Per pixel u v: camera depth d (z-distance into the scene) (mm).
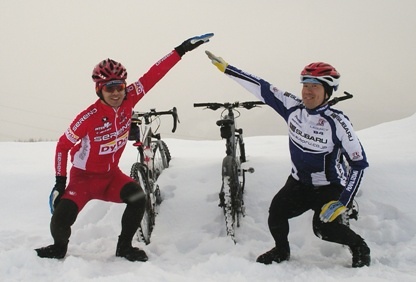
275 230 3371
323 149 3229
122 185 3529
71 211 3316
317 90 3160
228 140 4035
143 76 3645
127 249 3436
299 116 3322
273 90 3504
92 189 3482
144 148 4410
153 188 4227
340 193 3312
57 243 3301
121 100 3297
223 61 3666
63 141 3357
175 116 4605
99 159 3416
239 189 4145
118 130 3418
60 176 3342
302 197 3420
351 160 3133
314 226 3311
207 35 3777
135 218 3467
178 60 3736
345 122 3168
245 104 4289
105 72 3205
